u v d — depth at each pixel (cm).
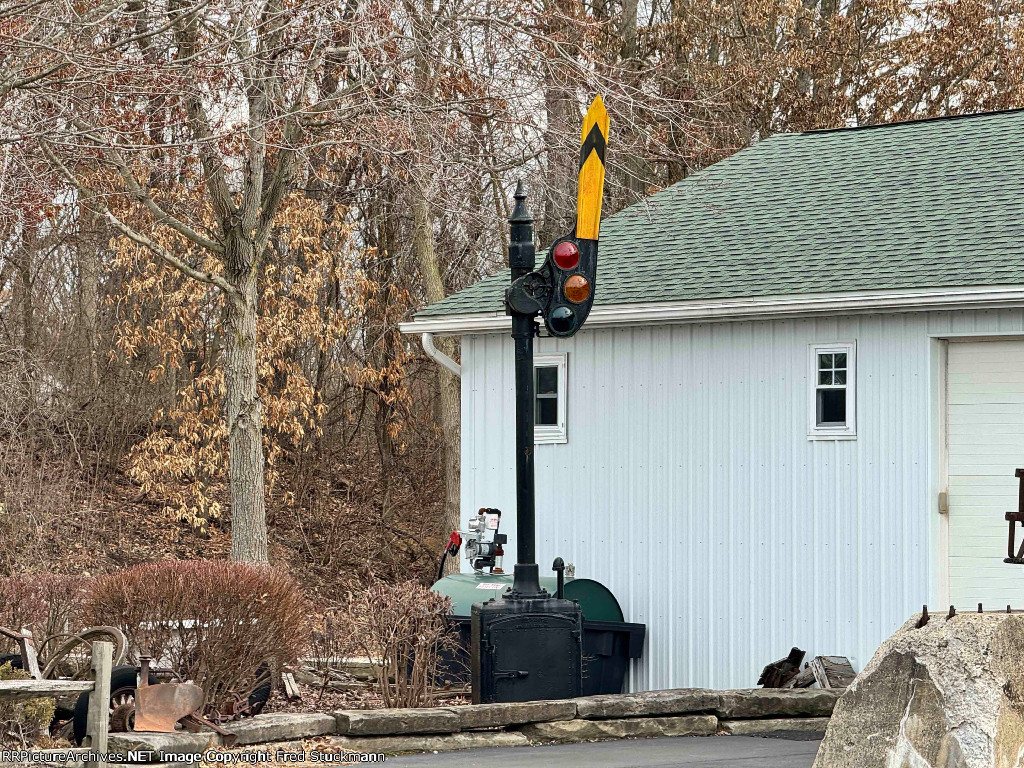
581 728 1009
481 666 1071
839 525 1298
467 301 1541
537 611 1078
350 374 2698
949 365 1264
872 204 1473
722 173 1709
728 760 894
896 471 1268
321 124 1678
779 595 1330
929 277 1238
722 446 1377
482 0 1730
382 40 1506
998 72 2856
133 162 1605
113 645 891
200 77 1409
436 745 954
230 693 964
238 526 1784
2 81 1245
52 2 1238
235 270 1789
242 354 1795
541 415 1506
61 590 1157
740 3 2769
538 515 1496
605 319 1423
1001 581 1227
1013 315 1215
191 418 2341
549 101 1816
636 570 1424
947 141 1593
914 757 625
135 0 1366
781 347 1346
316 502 2709
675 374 1413
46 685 812
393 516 2758
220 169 1683
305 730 923
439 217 2578
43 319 2538
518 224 1060
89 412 2548
